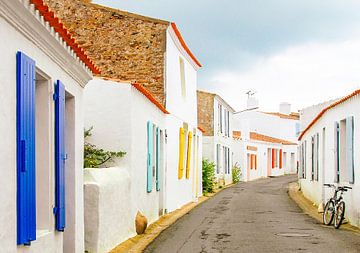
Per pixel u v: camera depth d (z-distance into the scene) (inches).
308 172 1025.5
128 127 523.2
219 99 1466.5
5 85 220.2
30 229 243.1
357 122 566.3
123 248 448.8
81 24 778.2
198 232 539.8
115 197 454.9
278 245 454.0
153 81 758.5
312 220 652.1
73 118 361.1
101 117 526.0
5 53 220.2
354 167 578.9
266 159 2154.3
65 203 349.1
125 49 768.3
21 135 232.5
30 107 245.8
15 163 230.2
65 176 354.0
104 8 774.5
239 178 1766.7
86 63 358.3
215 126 1421.0
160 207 728.3
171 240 487.2
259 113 2391.7
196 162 1066.1
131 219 515.8
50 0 785.6
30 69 246.7
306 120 1321.4
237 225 595.5
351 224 590.9
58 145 301.7
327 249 434.0
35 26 248.4
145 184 585.3
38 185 289.3
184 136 930.7
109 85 527.2
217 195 1135.0
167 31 762.2
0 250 211.6
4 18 217.6
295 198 1053.8
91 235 403.9
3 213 215.5
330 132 731.4
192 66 1005.8
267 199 1000.9
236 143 1830.7
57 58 299.4
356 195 568.4
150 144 606.2
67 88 336.2
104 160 519.5
